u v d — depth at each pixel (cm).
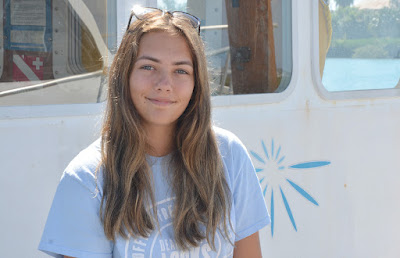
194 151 145
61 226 135
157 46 139
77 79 213
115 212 135
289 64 267
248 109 254
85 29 213
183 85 141
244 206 155
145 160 141
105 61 217
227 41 250
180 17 145
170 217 141
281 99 263
